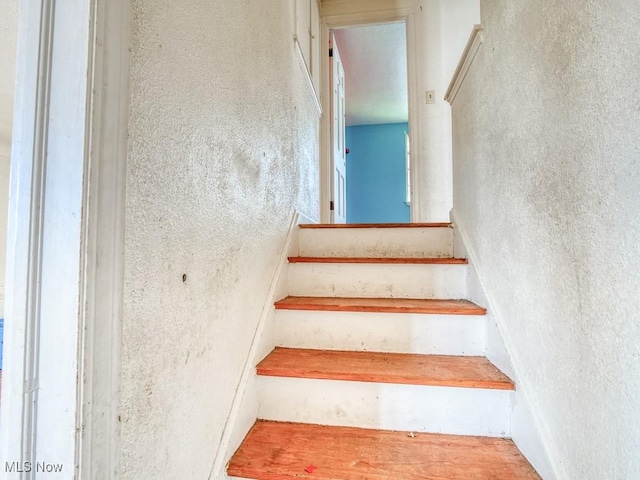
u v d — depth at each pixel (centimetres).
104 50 53
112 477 54
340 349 139
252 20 127
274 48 156
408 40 312
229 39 105
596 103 68
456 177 178
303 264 168
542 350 91
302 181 218
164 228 69
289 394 118
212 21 93
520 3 102
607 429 66
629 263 60
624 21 60
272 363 122
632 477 59
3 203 280
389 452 101
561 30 81
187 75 79
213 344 90
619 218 62
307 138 237
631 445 60
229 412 98
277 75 161
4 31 145
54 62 52
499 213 120
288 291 168
